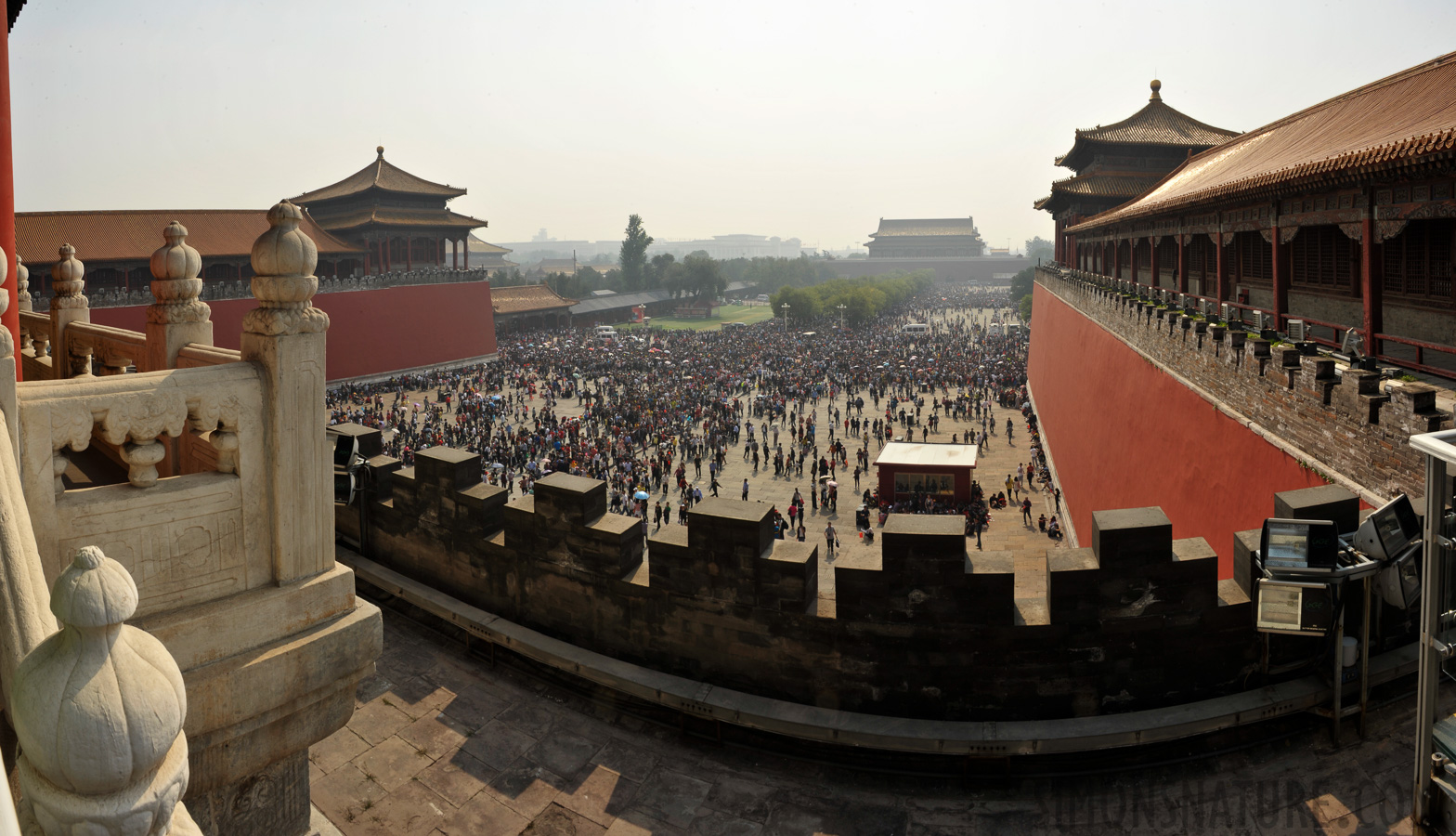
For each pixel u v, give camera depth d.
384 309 74.56
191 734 5.41
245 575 5.83
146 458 5.23
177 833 3.38
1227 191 20.61
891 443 45.00
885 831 7.60
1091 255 57.59
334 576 6.23
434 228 87.19
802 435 54.19
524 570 10.30
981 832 7.57
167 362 7.55
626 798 8.04
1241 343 17.14
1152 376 23.78
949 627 8.51
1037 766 8.36
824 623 8.77
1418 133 16.28
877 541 36.62
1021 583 27.81
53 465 4.84
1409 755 7.68
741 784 8.30
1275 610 7.66
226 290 60.72
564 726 9.17
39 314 11.38
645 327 138.62
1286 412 14.71
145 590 5.32
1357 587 8.31
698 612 9.23
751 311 194.00
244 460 5.74
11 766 3.70
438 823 7.59
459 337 82.56
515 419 61.31
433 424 55.88
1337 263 22.33
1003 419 63.34
